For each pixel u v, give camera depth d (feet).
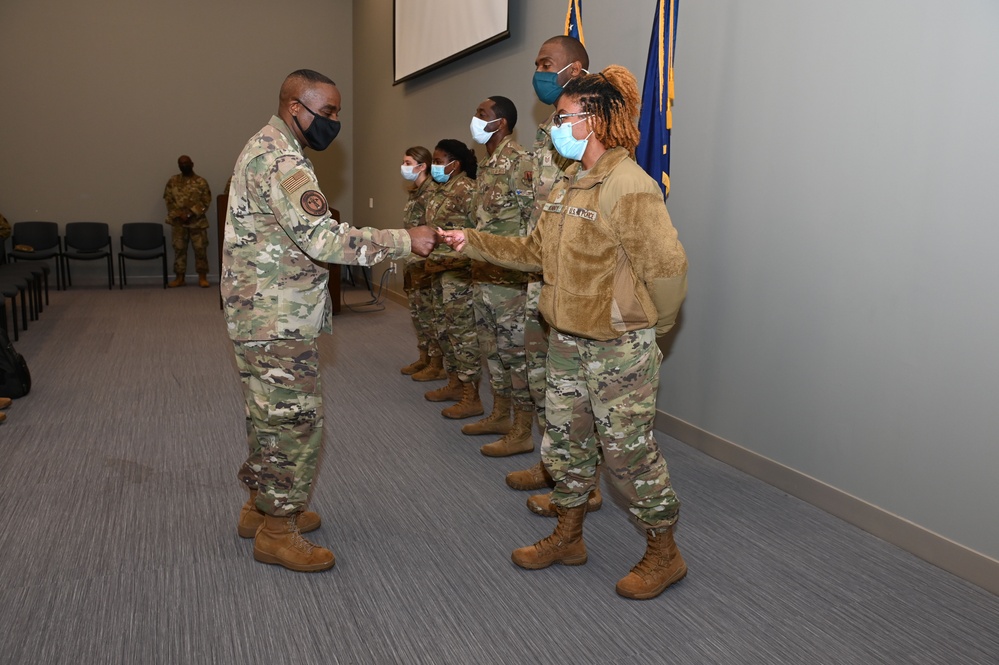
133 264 28.30
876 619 6.29
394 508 8.38
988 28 6.52
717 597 6.59
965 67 6.73
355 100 28.94
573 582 6.81
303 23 28.73
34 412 11.68
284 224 5.98
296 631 5.96
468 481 9.21
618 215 5.67
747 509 8.46
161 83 27.63
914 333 7.36
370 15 25.95
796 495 8.83
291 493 6.77
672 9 9.12
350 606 6.34
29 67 26.16
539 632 6.00
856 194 7.86
